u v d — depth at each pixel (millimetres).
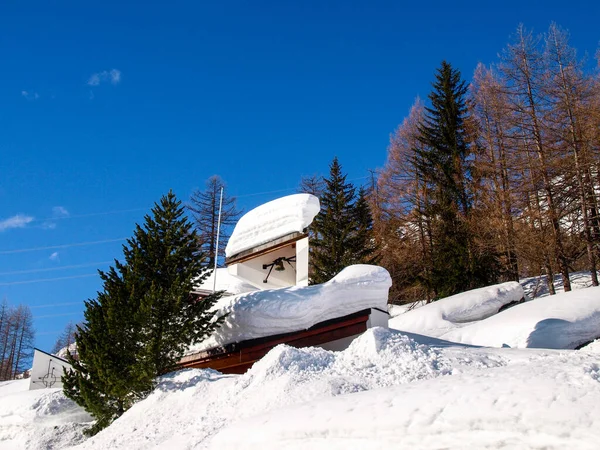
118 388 11164
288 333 13047
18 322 55188
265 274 16250
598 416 4746
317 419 6375
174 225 12953
